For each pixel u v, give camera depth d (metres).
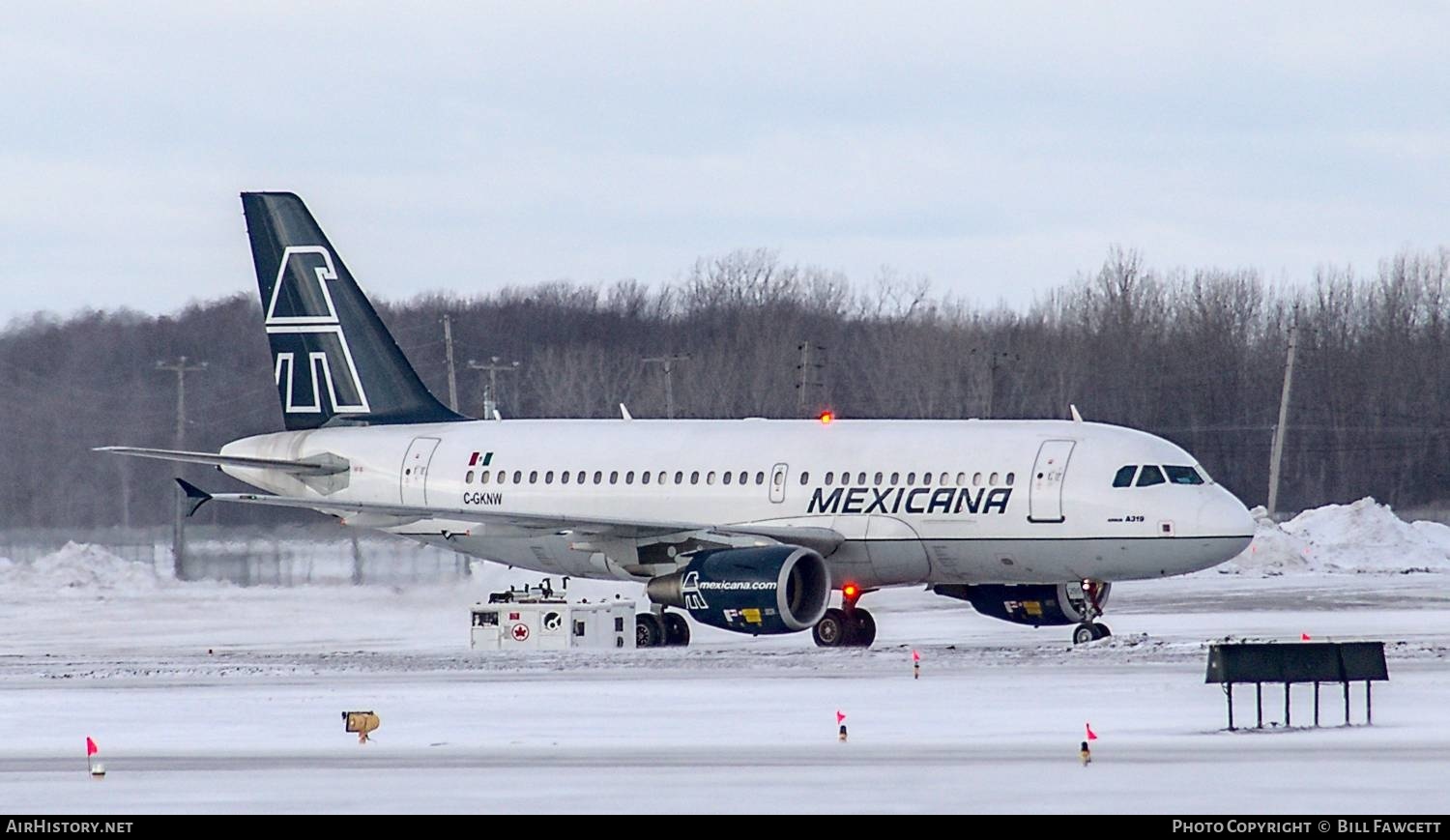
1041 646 175.50
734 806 84.81
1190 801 84.75
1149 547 172.38
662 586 179.38
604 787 90.31
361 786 91.38
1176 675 141.88
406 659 171.00
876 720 115.62
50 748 108.75
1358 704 121.88
